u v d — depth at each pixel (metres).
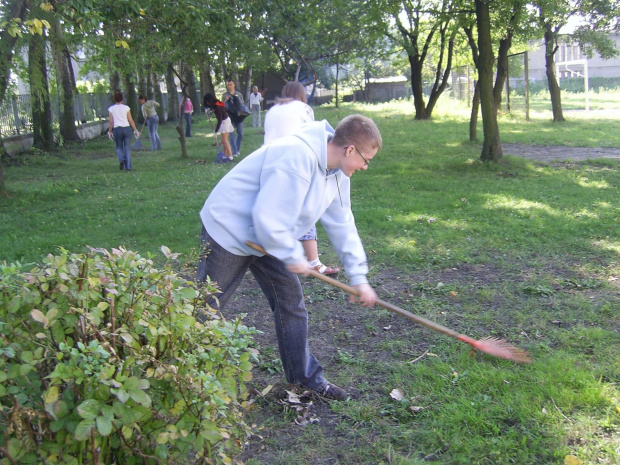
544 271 5.98
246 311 5.18
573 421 3.34
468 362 4.07
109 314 2.29
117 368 2.13
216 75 35.03
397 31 26.83
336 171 3.20
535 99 41.41
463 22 14.49
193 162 15.02
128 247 7.14
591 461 2.99
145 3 10.37
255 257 3.37
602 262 6.19
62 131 20.62
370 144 3.05
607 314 4.83
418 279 5.89
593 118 24.88
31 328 2.18
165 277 2.46
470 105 31.03
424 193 9.96
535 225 7.62
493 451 3.09
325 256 6.73
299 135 3.06
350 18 27.16
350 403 3.61
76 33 10.02
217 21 11.71
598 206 8.60
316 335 4.66
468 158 13.86
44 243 7.38
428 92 53.88
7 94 12.90
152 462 2.17
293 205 2.96
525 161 13.09
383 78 58.47
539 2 13.09
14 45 11.08
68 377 1.95
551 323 4.72
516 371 3.90
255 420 3.47
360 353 4.32
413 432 3.30
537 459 3.04
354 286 3.31
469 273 6.02
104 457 2.12
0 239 7.79
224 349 2.54
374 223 7.92
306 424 3.42
